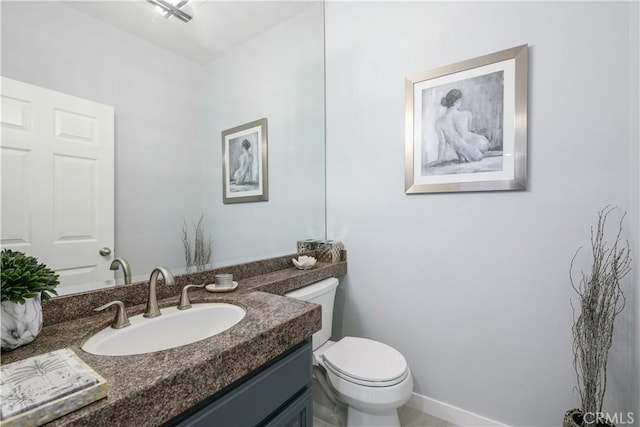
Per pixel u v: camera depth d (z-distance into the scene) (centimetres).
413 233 171
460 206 156
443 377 163
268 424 85
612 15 121
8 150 83
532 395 140
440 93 159
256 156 166
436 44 162
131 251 111
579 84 127
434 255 164
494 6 146
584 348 124
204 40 140
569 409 132
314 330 101
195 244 134
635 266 116
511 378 145
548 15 133
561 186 132
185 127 131
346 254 197
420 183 166
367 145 187
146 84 117
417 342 171
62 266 93
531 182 138
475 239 153
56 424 46
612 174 122
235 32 155
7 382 52
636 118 114
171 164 126
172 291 121
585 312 120
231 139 153
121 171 109
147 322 94
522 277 141
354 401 127
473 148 150
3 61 83
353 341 160
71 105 96
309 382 102
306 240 196
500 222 146
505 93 142
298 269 173
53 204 91
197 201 136
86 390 50
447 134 157
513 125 140
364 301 190
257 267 159
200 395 65
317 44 203
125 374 60
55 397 48
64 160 94
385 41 179
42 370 57
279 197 178
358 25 189
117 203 107
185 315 103
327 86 204
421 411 170
